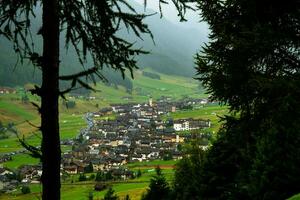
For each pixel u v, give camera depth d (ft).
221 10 34.47
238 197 103.04
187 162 168.96
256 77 30.83
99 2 20.72
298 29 32.73
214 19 34.94
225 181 116.98
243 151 98.43
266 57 32.42
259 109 33.24
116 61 21.84
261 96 32.68
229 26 34.37
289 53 32.30
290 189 89.71
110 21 21.07
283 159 89.40
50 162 21.04
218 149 112.68
